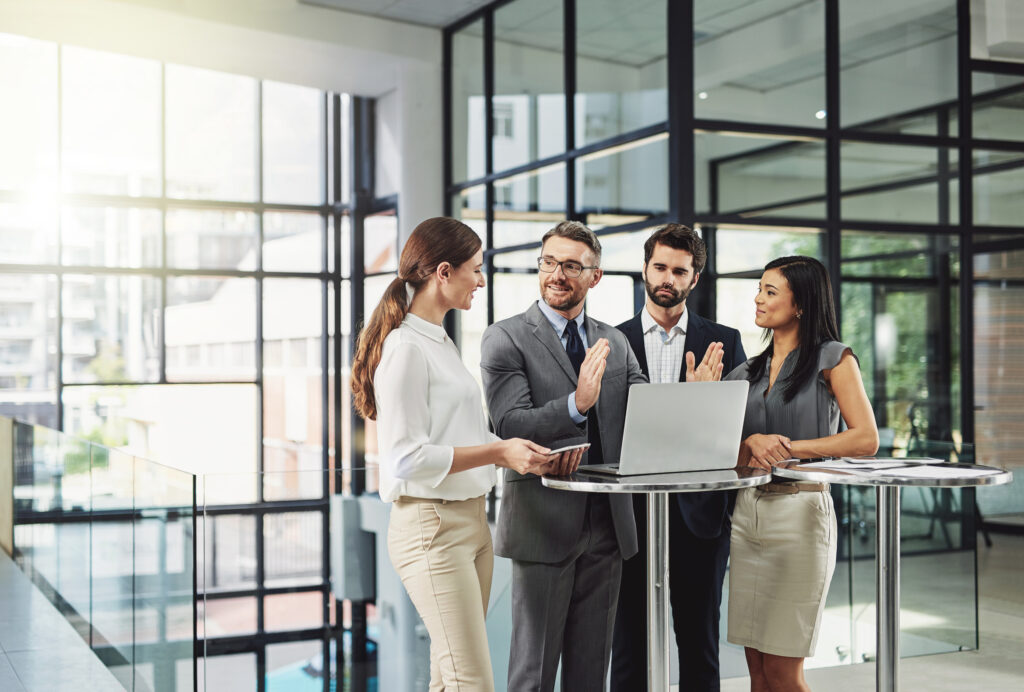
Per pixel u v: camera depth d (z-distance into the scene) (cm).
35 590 619
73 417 956
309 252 1043
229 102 1016
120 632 382
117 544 383
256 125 1024
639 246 636
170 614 310
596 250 282
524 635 276
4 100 934
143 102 985
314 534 305
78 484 467
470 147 855
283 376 1033
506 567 328
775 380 302
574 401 261
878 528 265
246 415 1018
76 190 959
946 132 637
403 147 882
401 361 231
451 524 235
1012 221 654
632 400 233
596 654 286
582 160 700
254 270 1019
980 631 501
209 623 289
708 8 604
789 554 282
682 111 596
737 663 433
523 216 776
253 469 1016
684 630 333
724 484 226
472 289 243
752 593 289
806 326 296
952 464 262
